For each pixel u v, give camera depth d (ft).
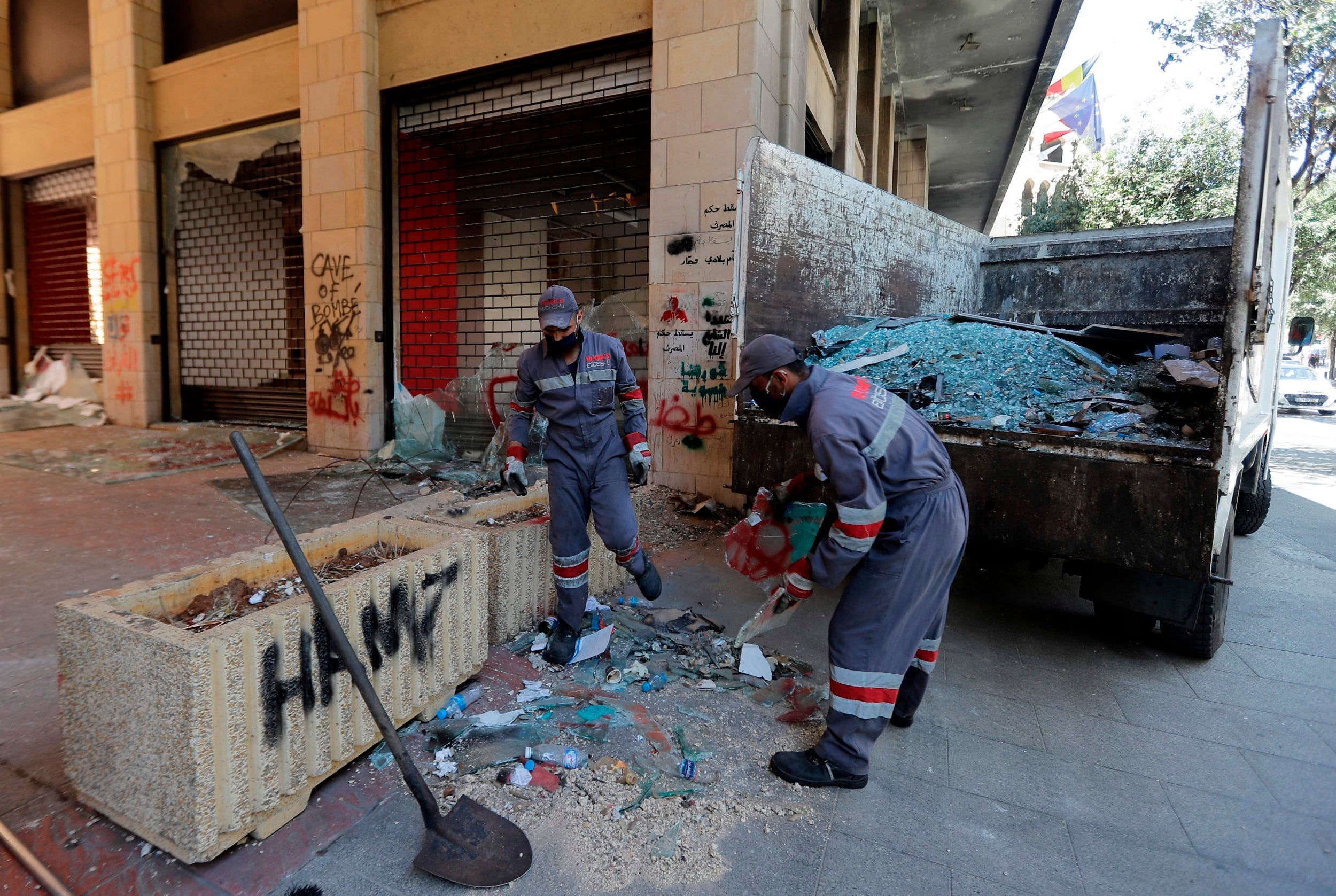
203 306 30.50
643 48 20.03
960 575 14.14
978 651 10.61
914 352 13.05
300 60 24.67
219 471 21.77
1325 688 9.53
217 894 5.59
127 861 5.85
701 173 18.28
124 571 12.55
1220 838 6.55
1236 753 7.95
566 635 9.82
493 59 21.74
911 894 5.82
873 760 7.78
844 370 12.94
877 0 32.91
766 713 8.65
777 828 6.61
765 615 7.69
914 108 46.83
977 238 20.92
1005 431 9.37
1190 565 8.19
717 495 18.66
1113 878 6.04
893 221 17.11
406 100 24.25
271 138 27.17
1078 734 8.34
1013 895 5.82
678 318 18.84
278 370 29.09
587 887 5.82
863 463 6.54
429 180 24.41
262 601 7.19
